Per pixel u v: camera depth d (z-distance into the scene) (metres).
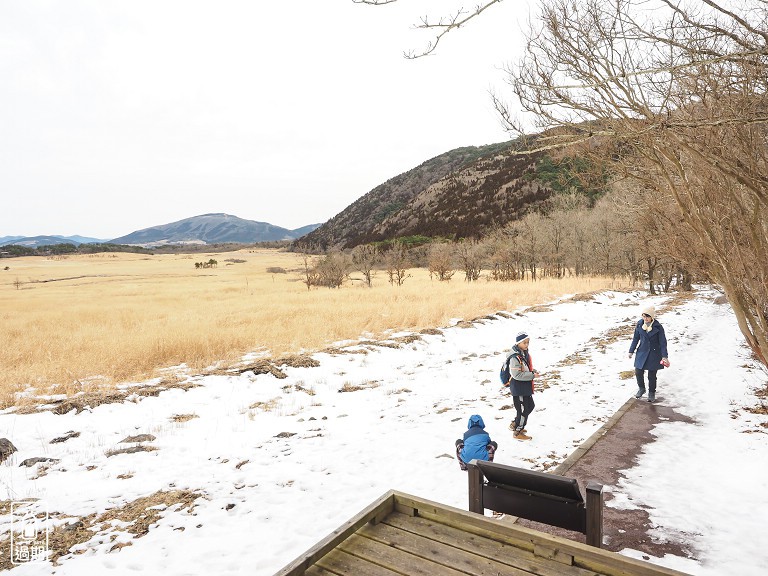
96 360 13.44
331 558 3.11
